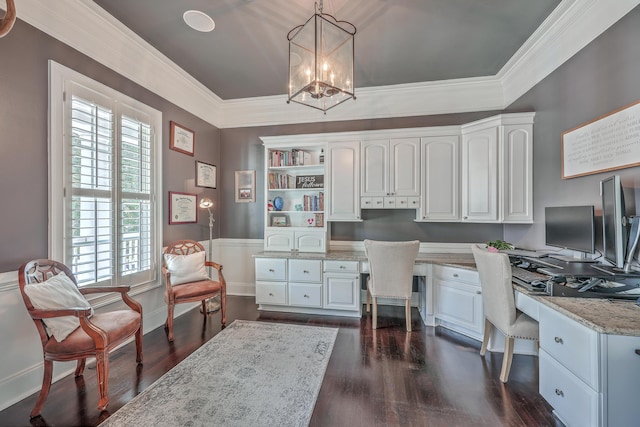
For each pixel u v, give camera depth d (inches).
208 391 75.4
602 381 48.2
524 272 85.0
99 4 85.7
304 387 77.3
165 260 118.8
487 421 65.5
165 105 125.1
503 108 133.7
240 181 166.2
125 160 104.2
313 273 132.7
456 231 141.1
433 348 100.1
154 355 95.0
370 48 108.7
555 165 99.9
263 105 160.9
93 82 91.7
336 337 108.9
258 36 101.7
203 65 122.4
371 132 136.8
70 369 84.5
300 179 154.9
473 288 106.1
